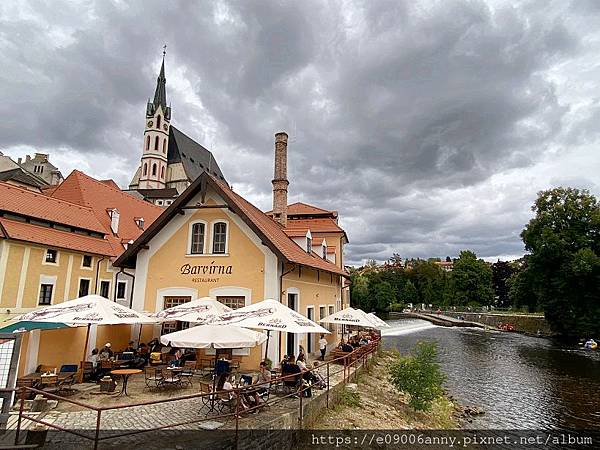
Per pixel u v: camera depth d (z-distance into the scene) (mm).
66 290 24172
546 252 43844
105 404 11164
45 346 16938
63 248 23688
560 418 17656
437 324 72000
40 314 11953
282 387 12312
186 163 97375
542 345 41000
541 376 26094
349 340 26125
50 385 12414
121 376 14148
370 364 22172
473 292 96250
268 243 16625
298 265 18656
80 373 13641
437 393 16344
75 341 18109
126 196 39562
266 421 9414
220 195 17688
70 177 34688
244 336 11125
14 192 23625
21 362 15938
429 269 114250
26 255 21562
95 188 35719
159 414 10156
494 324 63906
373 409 14680
